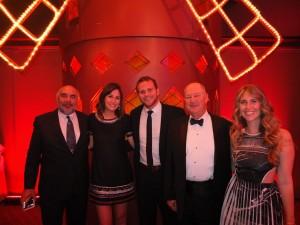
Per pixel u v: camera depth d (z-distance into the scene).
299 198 4.98
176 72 3.29
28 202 2.50
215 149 2.29
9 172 4.94
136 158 2.76
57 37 4.80
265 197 1.88
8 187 4.95
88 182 2.69
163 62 3.30
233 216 2.00
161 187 2.66
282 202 1.89
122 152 2.65
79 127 2.62
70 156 2.53
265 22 3.19
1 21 4.80
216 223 2.31
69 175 2.53
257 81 4.93
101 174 2.56
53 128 2.54
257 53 4.91
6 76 4.91
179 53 3.28
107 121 2.61
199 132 2.35
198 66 3.43
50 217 2.54
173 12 3.20
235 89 4.94
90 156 3.39
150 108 2.71
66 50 3.62
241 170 1.97
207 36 3.15
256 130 1.97
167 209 2.67
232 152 2.18
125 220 2.68
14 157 4.94
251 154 1.92
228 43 3.22
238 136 2.03
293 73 4.93
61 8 3.04
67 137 2.58
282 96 4.94
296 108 4.95
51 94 4.94
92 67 3.33
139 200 2.74
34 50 3.09
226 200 2.09
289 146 1.86
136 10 3.15
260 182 1.90
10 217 4.29
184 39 3.29
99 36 3.23
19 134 4.94
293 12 4.84
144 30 3.15
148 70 3.22
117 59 3.23
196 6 3.38
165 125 2.69
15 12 4.81
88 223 3.35
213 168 2.31
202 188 2.30
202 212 2.30
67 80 3.61
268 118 1.89
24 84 4.93
